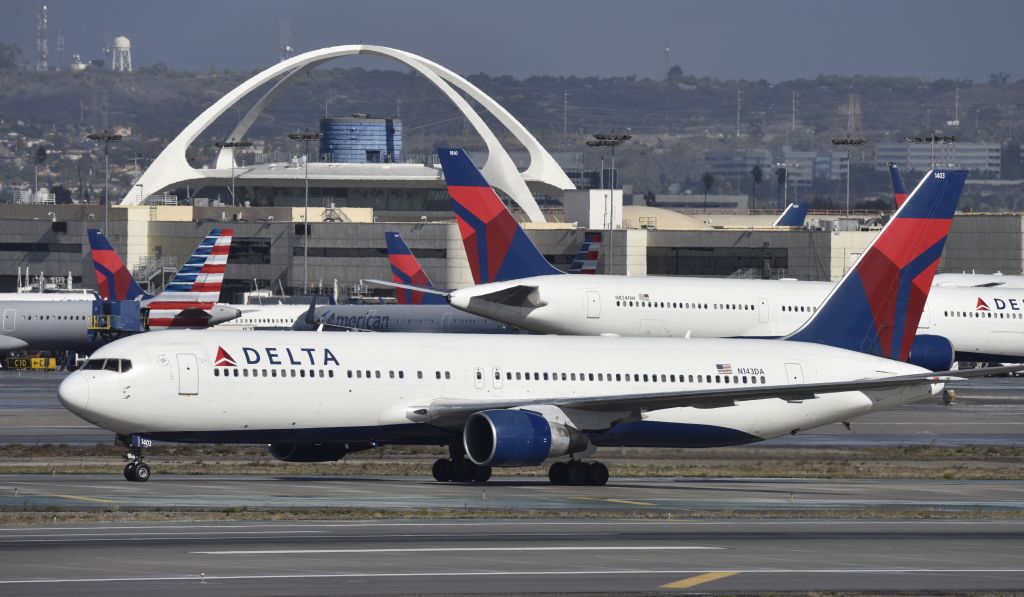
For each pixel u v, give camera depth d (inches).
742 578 5167.3
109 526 6087.6
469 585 4894.2
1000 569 5506.9
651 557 5575.8
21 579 4835.1
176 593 4643.2
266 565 5177.2
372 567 5187.0
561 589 4859.7
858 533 6481.3
